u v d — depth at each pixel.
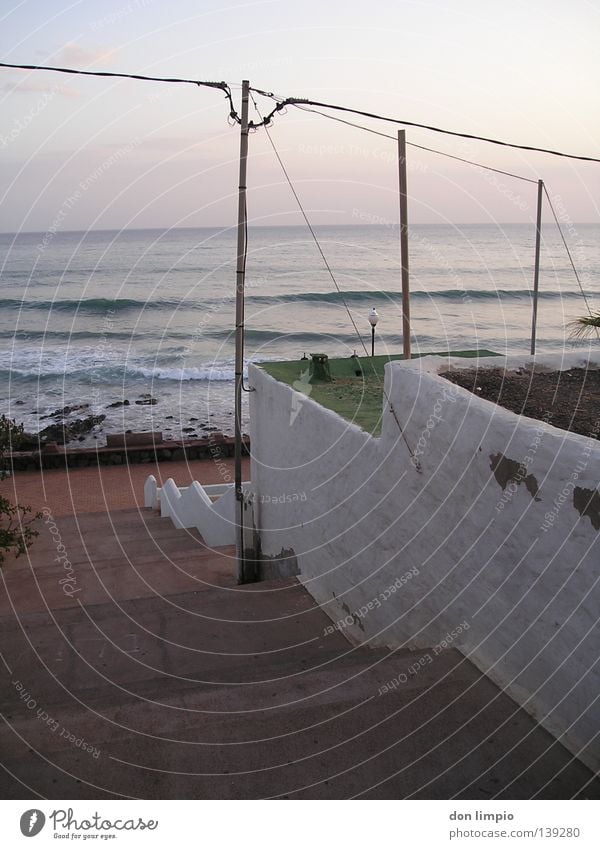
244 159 7.21
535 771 3.34
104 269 49.47
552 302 36.91
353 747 3.53
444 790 3.22
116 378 25.69
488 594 4.30
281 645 5.72
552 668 3.77
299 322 32.81
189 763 3.44
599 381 6.05
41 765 3.44
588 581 3.52
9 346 30.27
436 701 3.94
